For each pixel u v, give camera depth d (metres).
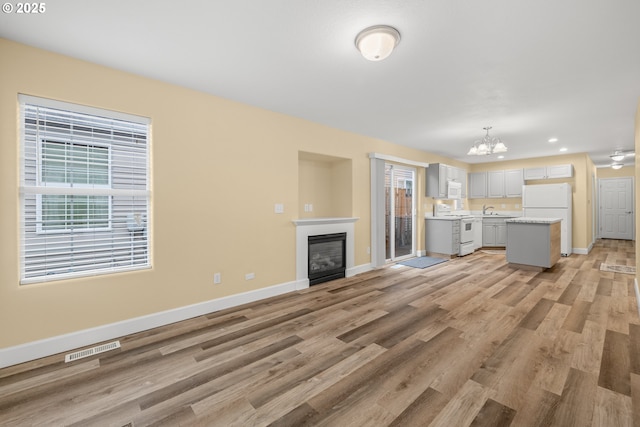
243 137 3.43
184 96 2.97
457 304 3.39
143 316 2.73
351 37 2.12
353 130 4.66
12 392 1.84
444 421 1.56
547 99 3.31
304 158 4.63
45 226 2.35
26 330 2.21
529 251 5.01
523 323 2.83
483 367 2.08
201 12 1.83
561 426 1.52
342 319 2.96
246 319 2.98
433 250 6.50
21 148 2.23
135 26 1.98
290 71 2.65
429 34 2.08
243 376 2.00
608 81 2.84
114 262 2.65
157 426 1.56
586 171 6.62
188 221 3.00
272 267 3.72
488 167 8.02
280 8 1.80
